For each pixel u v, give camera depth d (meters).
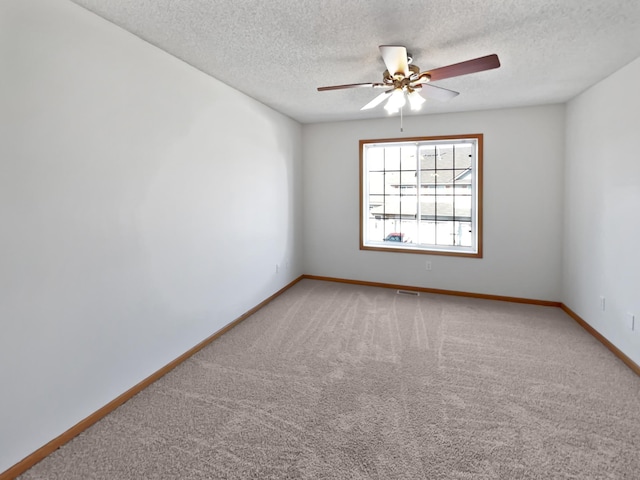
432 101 3.73
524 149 3.99
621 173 2.73
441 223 4.63
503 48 2.38
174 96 2.56
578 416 2.04
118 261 2.16
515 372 2.54
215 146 3.05
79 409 1.94
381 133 4.56
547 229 3.98
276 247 4.29
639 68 2.50
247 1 1.82
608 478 1.59
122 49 2.13
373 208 4.93
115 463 1.71
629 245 2.62
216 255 3.12
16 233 1.62
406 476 1.62
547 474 1.62
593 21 2.02
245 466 1.69
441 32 2.15
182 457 1.75
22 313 1.65
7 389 1.60
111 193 2.09
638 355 2.51
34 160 1.68
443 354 2.83
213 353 2.87
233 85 3.21
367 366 2.65
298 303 4.10
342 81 3.09
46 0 1.71
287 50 2.43
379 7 1.87
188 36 2.23
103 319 2.07
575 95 3.51
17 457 1.65
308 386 2.38
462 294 4.38
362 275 4.86
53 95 1.76
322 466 1.69
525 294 4.12
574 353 2.83
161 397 2.26
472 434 1.90
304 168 5.00
